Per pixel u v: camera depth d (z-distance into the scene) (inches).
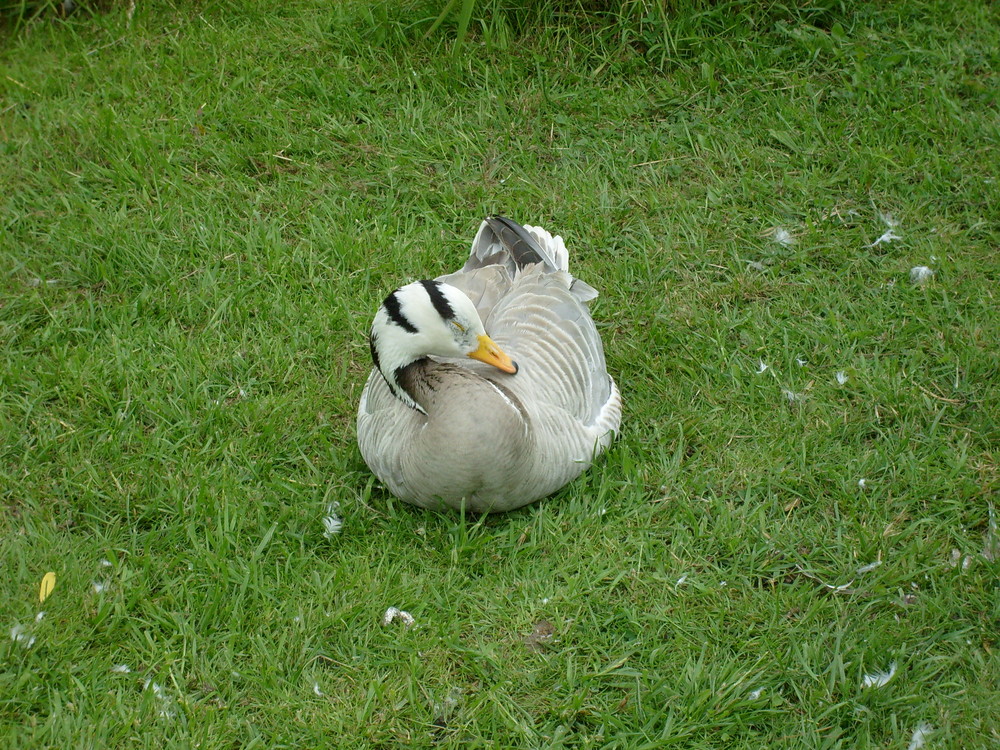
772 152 296.5
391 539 206.7
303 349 250.8
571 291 228.4
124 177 290.0
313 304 260.5
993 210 272.8
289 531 208.2
